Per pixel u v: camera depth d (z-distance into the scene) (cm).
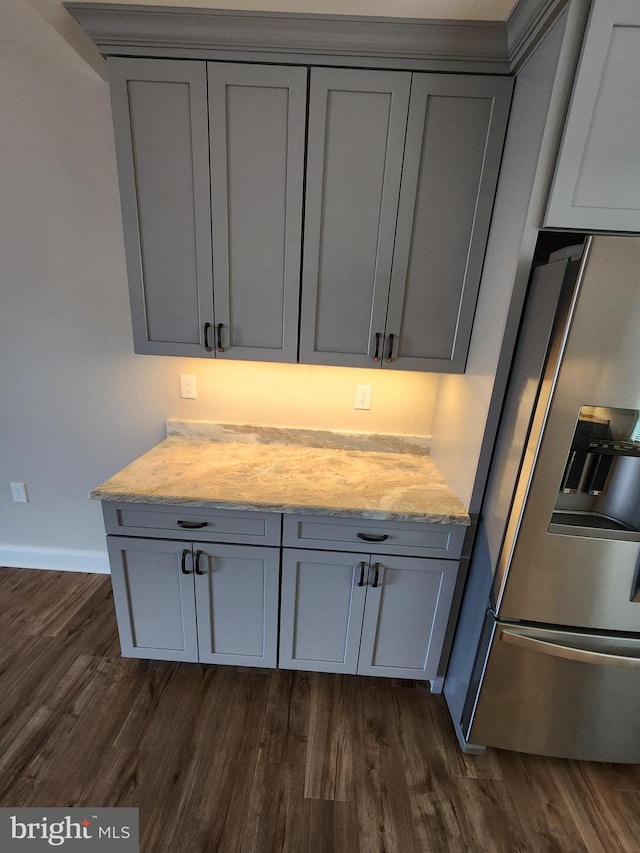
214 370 196
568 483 119
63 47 151
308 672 182
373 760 147
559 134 104
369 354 156
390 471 179
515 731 144
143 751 145
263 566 155
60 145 170
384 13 117
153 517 150
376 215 141
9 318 193
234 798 133
